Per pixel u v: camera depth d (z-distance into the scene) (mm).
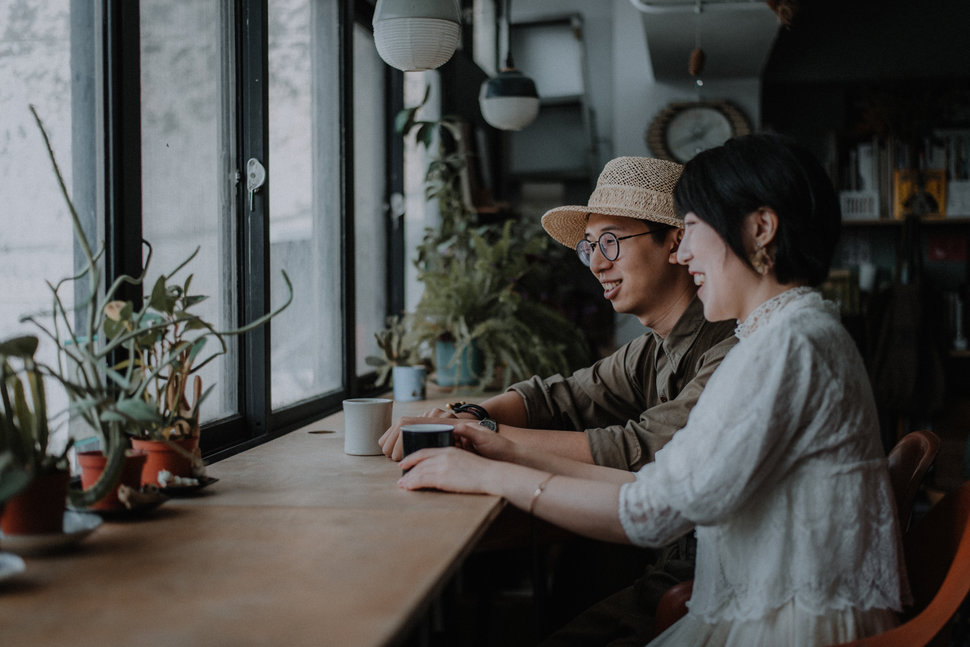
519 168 5816
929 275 5430
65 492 1105
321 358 2773
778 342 1160
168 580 973
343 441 2059
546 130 5797
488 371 3004
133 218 1711
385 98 3502
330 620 844
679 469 1167
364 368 3279
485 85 3469
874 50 5453
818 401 1150
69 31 1587
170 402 1502
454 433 1572
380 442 1797
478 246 3275
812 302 1221
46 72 1531
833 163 5293
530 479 1354
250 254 2197
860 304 5125
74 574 996
